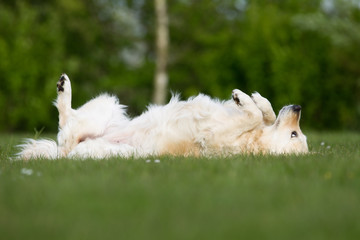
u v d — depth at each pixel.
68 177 4.93
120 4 28.25
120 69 28.36
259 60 21.20
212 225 3.39
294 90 20.73
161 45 24.59
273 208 3.84
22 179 4.93
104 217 3.63
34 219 3.58
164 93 24.77
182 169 5.34
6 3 25.30
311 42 21.50
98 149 6.96
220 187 4.46
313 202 3.99
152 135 7.17
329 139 10.53
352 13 23.41
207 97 7.36
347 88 21.66
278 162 5.66
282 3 25.67
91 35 26.28
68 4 25.47
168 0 28.06
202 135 7.01
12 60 21.67
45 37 22.77
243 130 7.02
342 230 3.33
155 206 3.86
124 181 4.71
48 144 7.38
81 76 26.17
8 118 21.88
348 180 4.79
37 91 22.08
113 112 7.61
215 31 28.59
